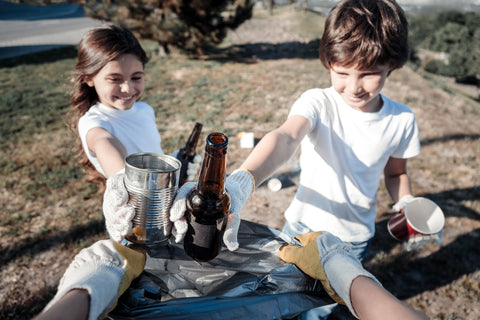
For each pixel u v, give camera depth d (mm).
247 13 12688
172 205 819
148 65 12016
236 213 870
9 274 3170
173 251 880
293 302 761
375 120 1662
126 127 1801
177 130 6457
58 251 3465
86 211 4055
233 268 857
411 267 3410
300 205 1862
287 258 865
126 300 715
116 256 740
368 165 1724
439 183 4992
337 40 1291
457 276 3324
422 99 8750
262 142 1263
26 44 15828
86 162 2053
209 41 12945
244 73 11297
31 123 6703
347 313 831
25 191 4414
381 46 1237
